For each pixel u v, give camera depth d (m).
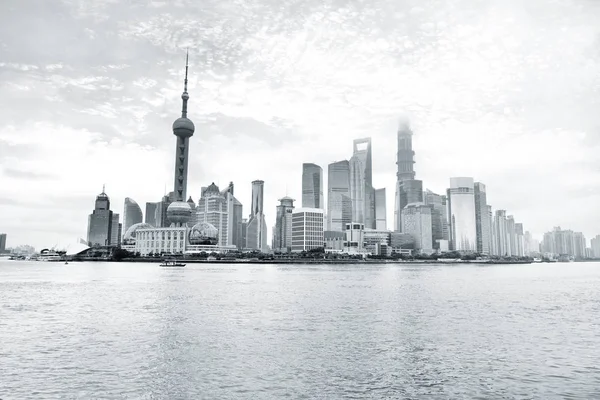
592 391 42.88
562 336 67.06
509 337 66.12
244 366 49.91
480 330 71.50
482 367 50.25
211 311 90.75
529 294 135.25
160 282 173.62
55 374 46.78
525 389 43.38
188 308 95.12
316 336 65.88
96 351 56.19
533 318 84.25
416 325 75.62
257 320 79.88
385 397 41.12
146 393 41.53
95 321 78.06
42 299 111.25
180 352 55.81
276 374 47.16
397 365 50.75
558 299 120.44
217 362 51.44
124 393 41.53
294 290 140.75
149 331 69.12
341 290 142.88
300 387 43.34
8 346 58.78
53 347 58.22
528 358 54.09
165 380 45.06
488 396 41.62
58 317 82.25
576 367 50.50
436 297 122.50
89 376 46.19
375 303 106.69
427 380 45.69
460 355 55.31
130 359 52.50
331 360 52.59
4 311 90.12
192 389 42.62
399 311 92.69
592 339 65.06
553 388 43.72
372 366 50.28
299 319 81.12
